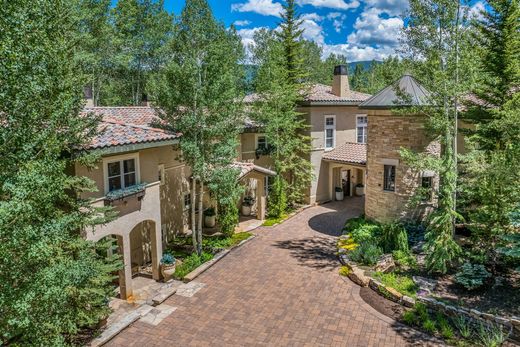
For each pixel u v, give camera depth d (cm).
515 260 1460
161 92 1664
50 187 798
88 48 3188
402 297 1312
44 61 811
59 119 883
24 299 706
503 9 1747
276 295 1433
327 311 1305
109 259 1218
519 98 1719
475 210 1527
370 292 1421
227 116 1719
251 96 3081
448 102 1612
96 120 1091
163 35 4369
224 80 1662
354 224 2133
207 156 1758
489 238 1412
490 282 1371
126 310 1379
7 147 760
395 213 1970
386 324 1211
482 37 1814
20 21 731
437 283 1402
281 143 2558
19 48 735
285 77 2811
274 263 1755
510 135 1689
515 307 1196
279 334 1178
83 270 965
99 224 1210
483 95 1856
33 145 776
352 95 3130
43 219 822
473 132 1925
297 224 2425
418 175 1888
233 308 1343
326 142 2966
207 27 2350
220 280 1576
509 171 1355
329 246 1984
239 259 1814
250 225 2386
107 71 4253
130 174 1501
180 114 1691
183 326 1231
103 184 1359
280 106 2527
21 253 723
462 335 1120
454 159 1546
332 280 1552
